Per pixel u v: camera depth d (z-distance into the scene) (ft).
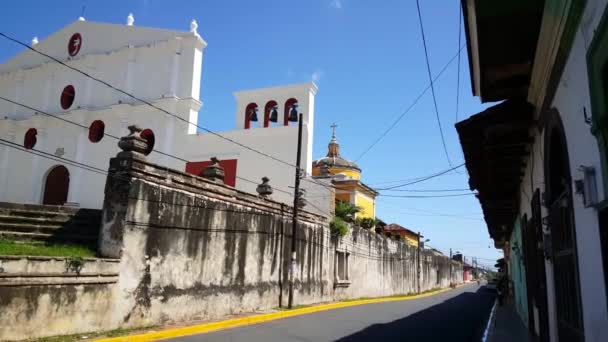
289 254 65.62
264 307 58.85
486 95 25.84
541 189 26.30
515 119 25.86
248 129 82.23
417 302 93.04
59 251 36.78
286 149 79.87
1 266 29.76
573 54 15.98
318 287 73.61
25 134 87.66
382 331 45.96
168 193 44.60
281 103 84.79
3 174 86.43
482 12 18.90
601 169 13.53
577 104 15.89
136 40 85.81
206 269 48.98
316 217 74.43
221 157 81.61
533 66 21.98
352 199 114.83
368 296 96.17
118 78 84.94
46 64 90.63
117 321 38.22
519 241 56.08
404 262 127.13
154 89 82.12
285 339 38.73
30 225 41.50
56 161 82.89
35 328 31.63
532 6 18.40
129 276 39.70
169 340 36.35
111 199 40.73
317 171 129.90
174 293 44.45
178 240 45.42
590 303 16.01
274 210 62.80
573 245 17.78
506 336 44.65
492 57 22.29
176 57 81.97
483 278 396.57
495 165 34.76
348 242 87.10
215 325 44.16
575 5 14.32
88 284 35.83
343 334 42.78
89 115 83.66
